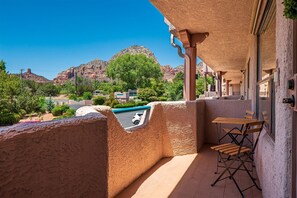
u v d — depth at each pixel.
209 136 5.46
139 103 27.89
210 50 7.57
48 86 65.56
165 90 41.88
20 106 24.95
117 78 60.31
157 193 2.73
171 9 4.02
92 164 1.21
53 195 0.97
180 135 4.34
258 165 3.06
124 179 2.86
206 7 3.91
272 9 2.54
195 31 5.24
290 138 1.38
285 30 1.43
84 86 63.69
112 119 2.61
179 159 4.09
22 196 0.84
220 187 2.87
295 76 1.21
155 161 3.85
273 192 1.85
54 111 25.34
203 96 16.88
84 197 1.15
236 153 2.78
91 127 1.21
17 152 0.82
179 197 2.62
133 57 60.41
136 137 3.21
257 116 3.97
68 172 1.05
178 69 165.12
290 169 1.39
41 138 0.92
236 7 3.88
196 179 3.14
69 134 1.06
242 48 7.24
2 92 24.61
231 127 5.22
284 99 1.27
